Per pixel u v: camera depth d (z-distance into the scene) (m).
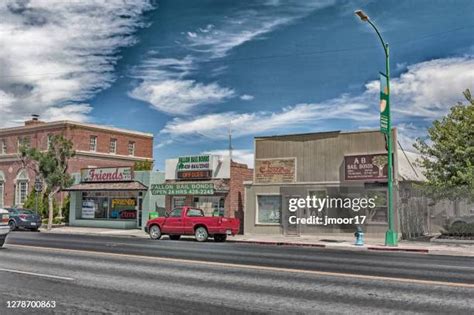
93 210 38.56
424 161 26.27
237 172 31.91
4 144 52.97
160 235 26.03
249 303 8.12
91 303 8.06
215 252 17.00
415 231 27.41
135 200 36.09
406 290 9.33
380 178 26.16
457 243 23.44
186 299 8.43
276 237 27.22
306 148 28.78
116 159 52.59
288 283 10.09
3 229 17.84
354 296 8.73
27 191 49.28
